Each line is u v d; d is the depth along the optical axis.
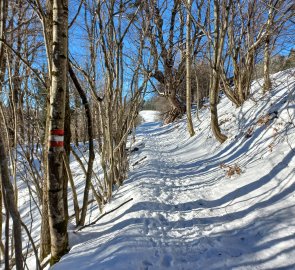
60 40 2.97
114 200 5.19
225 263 3.09
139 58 5.39
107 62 4.78
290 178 4.27
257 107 7.98
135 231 3.64
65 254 3.32
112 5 4.48
